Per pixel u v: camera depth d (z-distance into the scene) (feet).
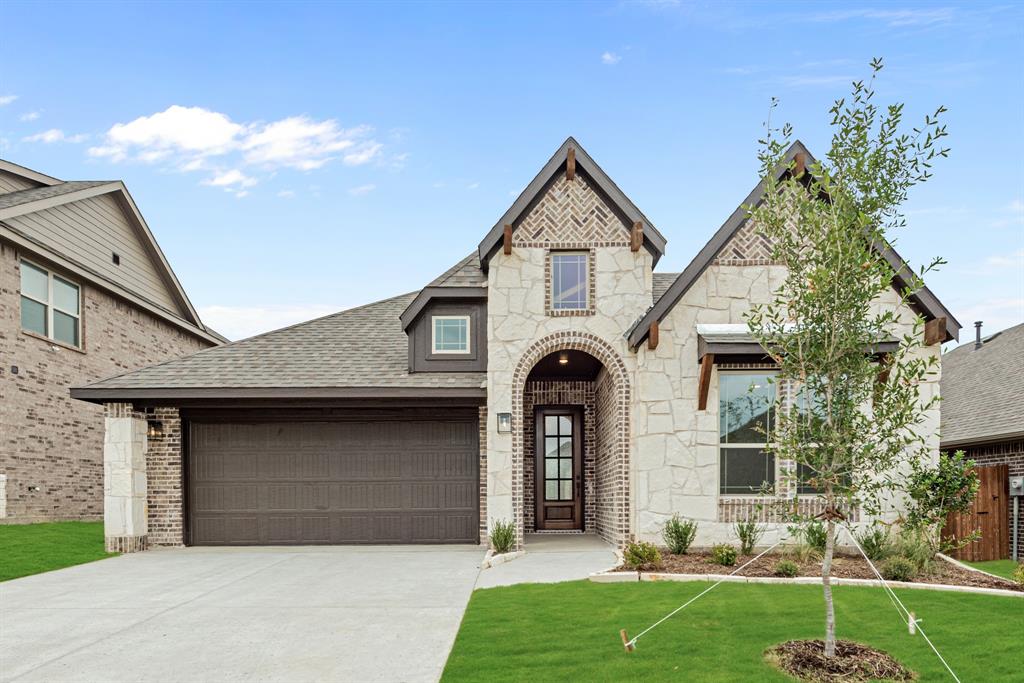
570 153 43.57
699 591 29.81
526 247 44.09
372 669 20.93
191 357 49.70
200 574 36.65
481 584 32.94
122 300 67.77
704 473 40.11
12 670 21.27
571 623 25.07
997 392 55.11
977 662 20.62
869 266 20.95
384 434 47.85
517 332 43.60
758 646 22.16
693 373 40.81
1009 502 45.39
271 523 47.44
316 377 46.42
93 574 36.94
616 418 42.24
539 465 54.39
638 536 40.16
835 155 21.29
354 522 47.44
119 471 45.03
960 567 35.47
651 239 43.65
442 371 47.75
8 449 51.47
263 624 26.25
